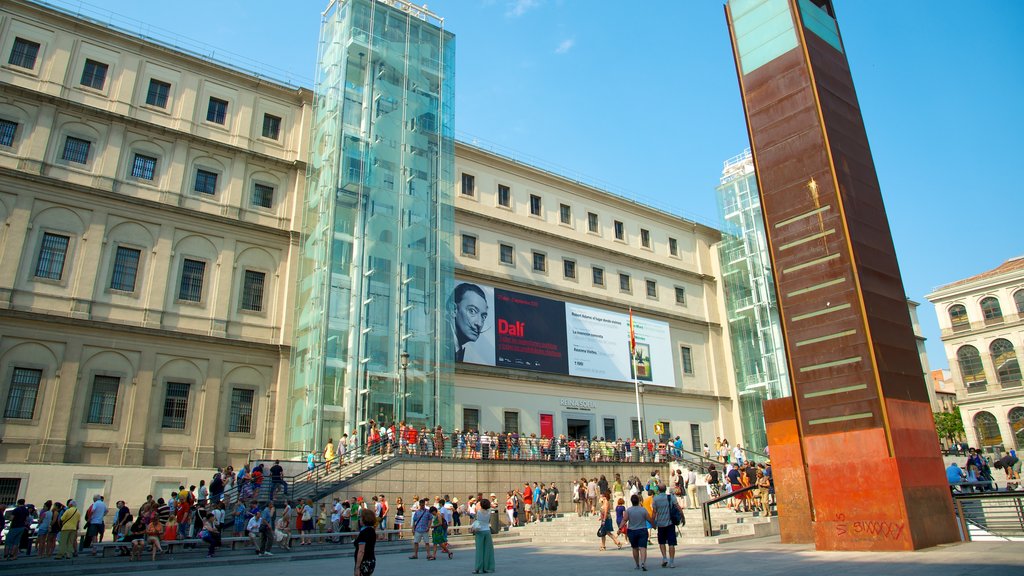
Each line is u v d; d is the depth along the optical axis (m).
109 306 27.64
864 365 15.92
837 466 15.87
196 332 29.09
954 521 15.71
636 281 45.81
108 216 28.56
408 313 32.28
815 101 17.97
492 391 36.19
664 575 12.41
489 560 14.20
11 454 24.41
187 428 28.05
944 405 74.50
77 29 29.70
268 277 31.92
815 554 14.80
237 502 22.27
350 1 35.03
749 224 49.50
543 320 39.47
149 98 30.92
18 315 25.50
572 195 44.72
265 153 33.38
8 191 26.64
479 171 40.47
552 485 30.38
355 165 32.53
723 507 25.80
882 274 17.25
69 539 18.16
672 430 43.59
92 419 26.27
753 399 46.91
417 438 27.84
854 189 17.64
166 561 16.89
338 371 29.36
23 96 27.70
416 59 37.22
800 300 17.34
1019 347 53.25
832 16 20.25
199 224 30.62
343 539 22.06
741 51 20.03
